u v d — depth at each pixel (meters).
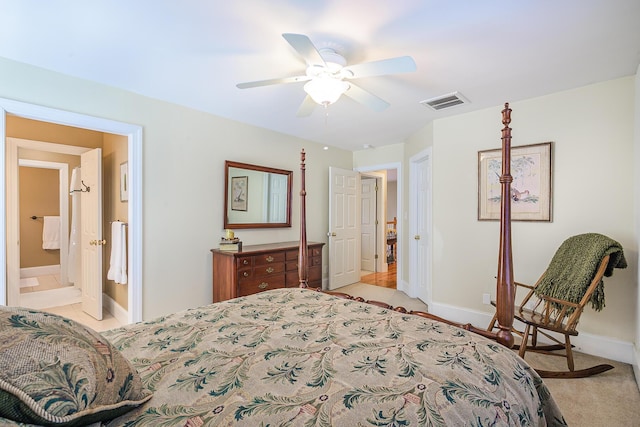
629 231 2.42
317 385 0.93
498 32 1.79
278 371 1.02
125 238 3.10
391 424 0.76
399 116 3.37
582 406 1.91
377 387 0.92
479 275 3.22
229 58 2.10
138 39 1.87
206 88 2.61
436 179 3.49
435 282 3.54
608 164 2.50
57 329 0.76
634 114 2.38
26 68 2.19
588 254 2.27
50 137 3.51
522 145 2.90
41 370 0.63
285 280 3.48
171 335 1.33
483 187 3.16
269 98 2.84
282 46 1.94
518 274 2.95
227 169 3.41
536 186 2.83
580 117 2.61
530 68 2.25
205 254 3.25
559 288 2.36
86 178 3.52
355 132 4.05
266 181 3.87
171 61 2.15
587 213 2.60
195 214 3.17
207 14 1.62
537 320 2.29
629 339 2.41
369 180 6.41
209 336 1.32
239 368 1.04
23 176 5.71
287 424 0.76
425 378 0.96
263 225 3.82
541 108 2.80
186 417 0.79
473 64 2.18
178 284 3.05
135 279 2.77
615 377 2.21
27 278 5.57
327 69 1.84
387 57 2.06
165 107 2.92
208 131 3.25
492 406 0.87
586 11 1.60
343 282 4.95
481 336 1.36
